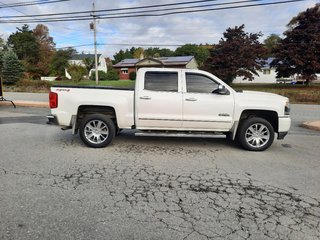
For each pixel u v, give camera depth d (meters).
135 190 4.34
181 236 3.14
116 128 7.11
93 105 6.75
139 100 6.61
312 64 33.44
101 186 4.47
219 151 6.63
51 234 3.13
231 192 4.32
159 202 3.95
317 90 28.48
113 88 6.75
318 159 6.11
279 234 3.21
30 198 3.99
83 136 6.76
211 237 3.13
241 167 5.50
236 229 3.30
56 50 72.81
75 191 4.25
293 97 21.02
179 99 6.59
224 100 6.62
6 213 3.56
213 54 36.66
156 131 6.89
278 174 5.12
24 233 3.14
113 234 3.16
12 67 37.19
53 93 6.76
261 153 6.54
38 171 5.10
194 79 6.74
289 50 33.88
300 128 10.13
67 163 5.59
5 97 21.38
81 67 55.25
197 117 6.64
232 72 34.56
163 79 6.71
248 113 6.89
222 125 6.70
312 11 33.66
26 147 6.78
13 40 63.59
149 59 58.22
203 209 3.77
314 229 3.33
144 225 3.35
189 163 5.71
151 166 5.49
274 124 6.91
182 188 4.45
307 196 4.21
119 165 5.52
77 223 3.37
